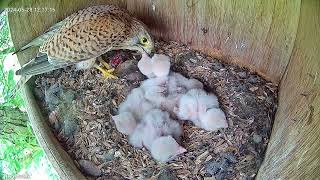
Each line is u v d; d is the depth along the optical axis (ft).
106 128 1.61
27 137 2.06
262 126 1.58
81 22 1.63
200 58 1.77
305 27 1.37
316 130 1.29
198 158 1.54
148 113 1.61
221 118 1.57
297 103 1.39
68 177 1.45
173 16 1.75
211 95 1.64
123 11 1.70
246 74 1.70
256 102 1.62
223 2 1.61
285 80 1.57
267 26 1.56
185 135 1.61
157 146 1.51
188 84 1.68
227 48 1.72
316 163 1.27
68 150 1.59
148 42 1.70
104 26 1.63
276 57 1.61
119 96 1.69
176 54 1.78
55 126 1.65
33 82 1.74
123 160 1.55
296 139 1.33
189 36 1.77
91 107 1.66
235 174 1.50
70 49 1.62
